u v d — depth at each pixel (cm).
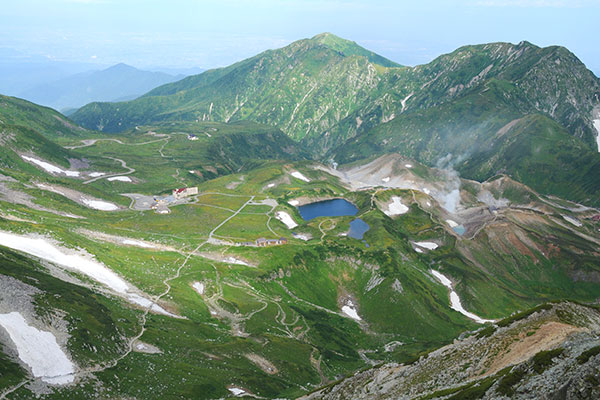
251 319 17750
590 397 4934
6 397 8462
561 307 9581
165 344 13200
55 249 16400
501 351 8162
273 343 16100
